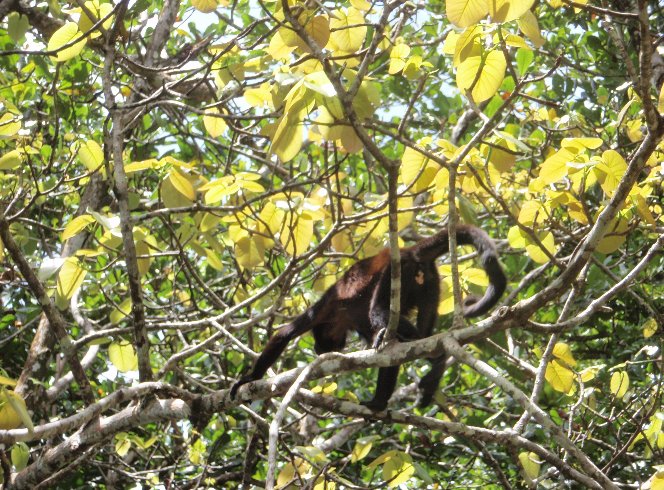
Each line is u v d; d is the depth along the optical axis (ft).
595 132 22.22
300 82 14.03
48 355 23.62
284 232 20.76
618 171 15.19
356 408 17.90
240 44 22.59
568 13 27.71
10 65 26.99
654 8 26.20
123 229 18.06
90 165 20.45
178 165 19.01
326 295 22.36
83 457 19.21
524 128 30.07
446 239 20.84
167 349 29.17
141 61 26.53
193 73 19.11
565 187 18.40
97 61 28.37
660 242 16.43
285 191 19.52
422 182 18.22
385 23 14.48
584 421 21.36
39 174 22.70
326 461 17.28
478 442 18.21
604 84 27.68
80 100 27.96
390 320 16.60
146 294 28.22
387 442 26.50
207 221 20.52
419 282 20.90
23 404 13.62
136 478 22.71
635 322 25.46
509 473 24.47
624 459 22.08
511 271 26.58
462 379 29.96
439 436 25.80
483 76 15.43
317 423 27.66
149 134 30.30
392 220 15.53
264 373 20.58
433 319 21.18
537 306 15.55
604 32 28.32
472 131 31.81
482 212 30.37
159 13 27.73
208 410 18.51
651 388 21.17
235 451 29.48
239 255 20.44
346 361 16.81
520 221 17.17
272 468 13.23
